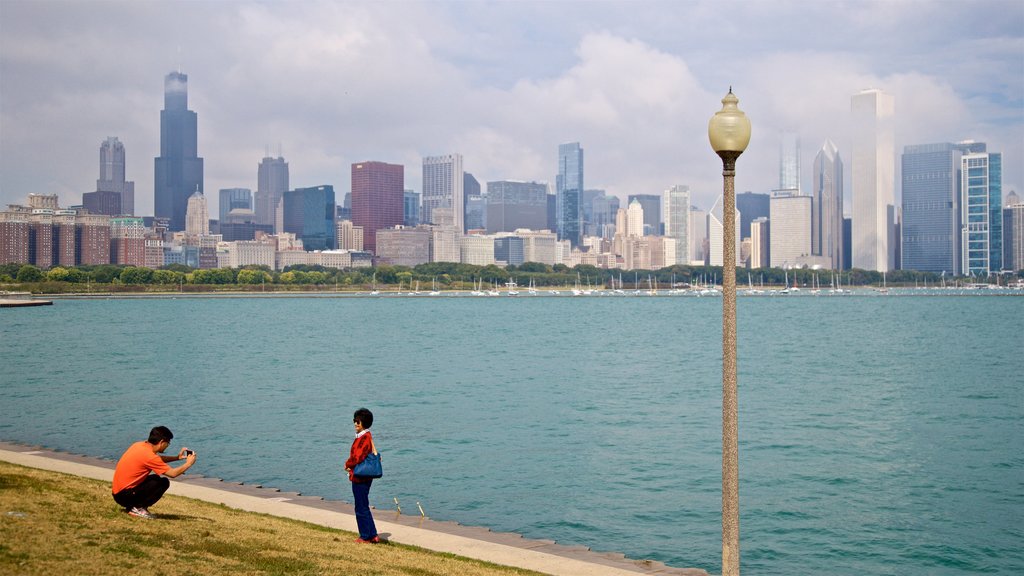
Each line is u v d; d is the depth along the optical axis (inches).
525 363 5123.0
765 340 7234.3
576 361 5280.5
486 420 2908.5
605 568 1102.4
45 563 845.2
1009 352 5954.7
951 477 2065.7
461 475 2052.2
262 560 964.0
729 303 841.5
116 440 2436.0
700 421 2910.9
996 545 1557.6
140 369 4648.1
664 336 7755.9
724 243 838.5
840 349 6264.8
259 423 2795.3
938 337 7544.3
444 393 3676.2
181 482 1622.8
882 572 1428.4
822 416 3038.9
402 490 1894.7
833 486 1979.6
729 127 806.5
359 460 1124.5
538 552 1173.7
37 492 1149.7
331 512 1358.3
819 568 1443.2
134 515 1081.4
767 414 3083.2
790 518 1712.6
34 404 3228.3
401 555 1083.3
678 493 1897.1
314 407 3198.8
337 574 946.1
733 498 847.7
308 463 2137.1
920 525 1672.0
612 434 2637.8
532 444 2461.9
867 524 1676.9
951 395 3651.6
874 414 3095.5
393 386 3922.2
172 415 2962.6
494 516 1697.8
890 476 2080.5
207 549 981.2
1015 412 3147.1
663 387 3924.7
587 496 1859.0
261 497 1517.0
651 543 1545.3
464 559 1104.8
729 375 845.2
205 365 4899.1
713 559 1464.1
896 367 4911.4
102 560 879.7
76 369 4630.9
